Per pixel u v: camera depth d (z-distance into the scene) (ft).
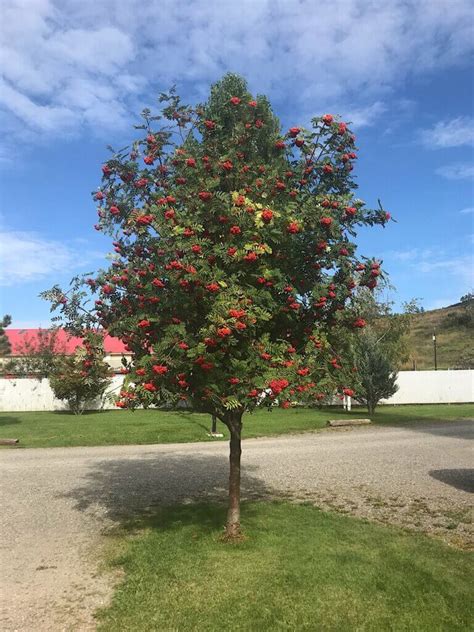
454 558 16.66
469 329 179.22
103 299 18.79
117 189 18.88
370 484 28.22
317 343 17.72
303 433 51.39
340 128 17.72
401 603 13.53
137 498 26.08
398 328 75.00
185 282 15.33
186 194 17.06
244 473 31.65
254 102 18.47
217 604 13.56
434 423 59.31
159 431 51.78
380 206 17.71
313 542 17.92
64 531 20.88
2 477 31.78
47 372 76.02
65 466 35.29
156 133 18.86
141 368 15.53
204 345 14.55
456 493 26.17
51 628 12.87
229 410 17.43
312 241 17.51
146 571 15.85
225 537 18.37
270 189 17.30
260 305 16.25
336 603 13.52
